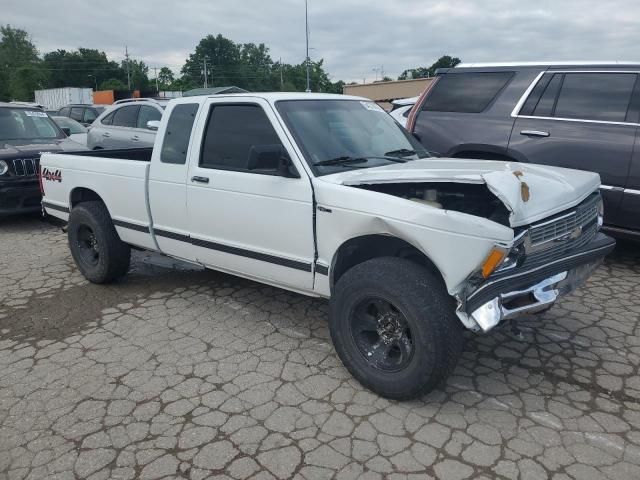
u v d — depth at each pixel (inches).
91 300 203.2
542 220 125.0
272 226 152.6
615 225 214.1
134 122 434.3
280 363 151.9
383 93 1078.4
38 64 3804.1
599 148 210.7
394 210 124.1
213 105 171.0
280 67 3907.5
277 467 110.7
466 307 117.0
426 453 113.5
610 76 217.2
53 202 233.9
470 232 113.0
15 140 357.4
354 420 125.1
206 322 180.4
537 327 169.2
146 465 112.6
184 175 175.3
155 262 228.2
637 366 146.0
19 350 164.6
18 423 127.9
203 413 129.5
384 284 124.2
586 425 121.6
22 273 237.1
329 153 152.6
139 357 157.6
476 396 133.6
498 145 233.1
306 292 154.2
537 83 231.5
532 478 105.9
